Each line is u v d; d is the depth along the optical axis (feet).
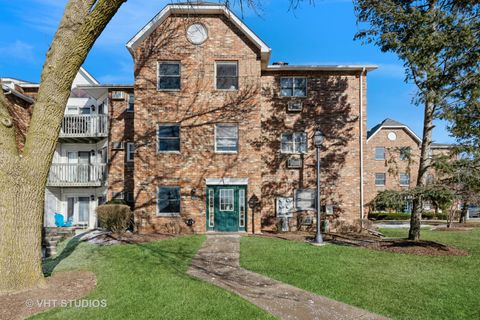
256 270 25.72
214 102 47.70
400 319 16.75
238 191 47.67
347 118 54.49
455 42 32.55
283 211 53.62
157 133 47.42
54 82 20.65
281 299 19.43
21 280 19.65
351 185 53.93
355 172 54.08
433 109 37.24
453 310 17.90
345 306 18.42
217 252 32.58
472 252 34.27
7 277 19.30
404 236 47.47
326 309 17.94
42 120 20.59
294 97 54.60
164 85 47.96
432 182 37.58
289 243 37.93
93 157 61.21
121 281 22.04
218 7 47.16
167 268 25.76
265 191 53.72
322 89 54.65
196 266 26.91
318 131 38.93
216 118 47.55
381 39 36.47
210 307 17.58
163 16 47.44
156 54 47.83
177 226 46.39
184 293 19.70
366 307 18.26
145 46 47.93
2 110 19.65
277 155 54.13
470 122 32.89
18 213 19.80
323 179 53.93
